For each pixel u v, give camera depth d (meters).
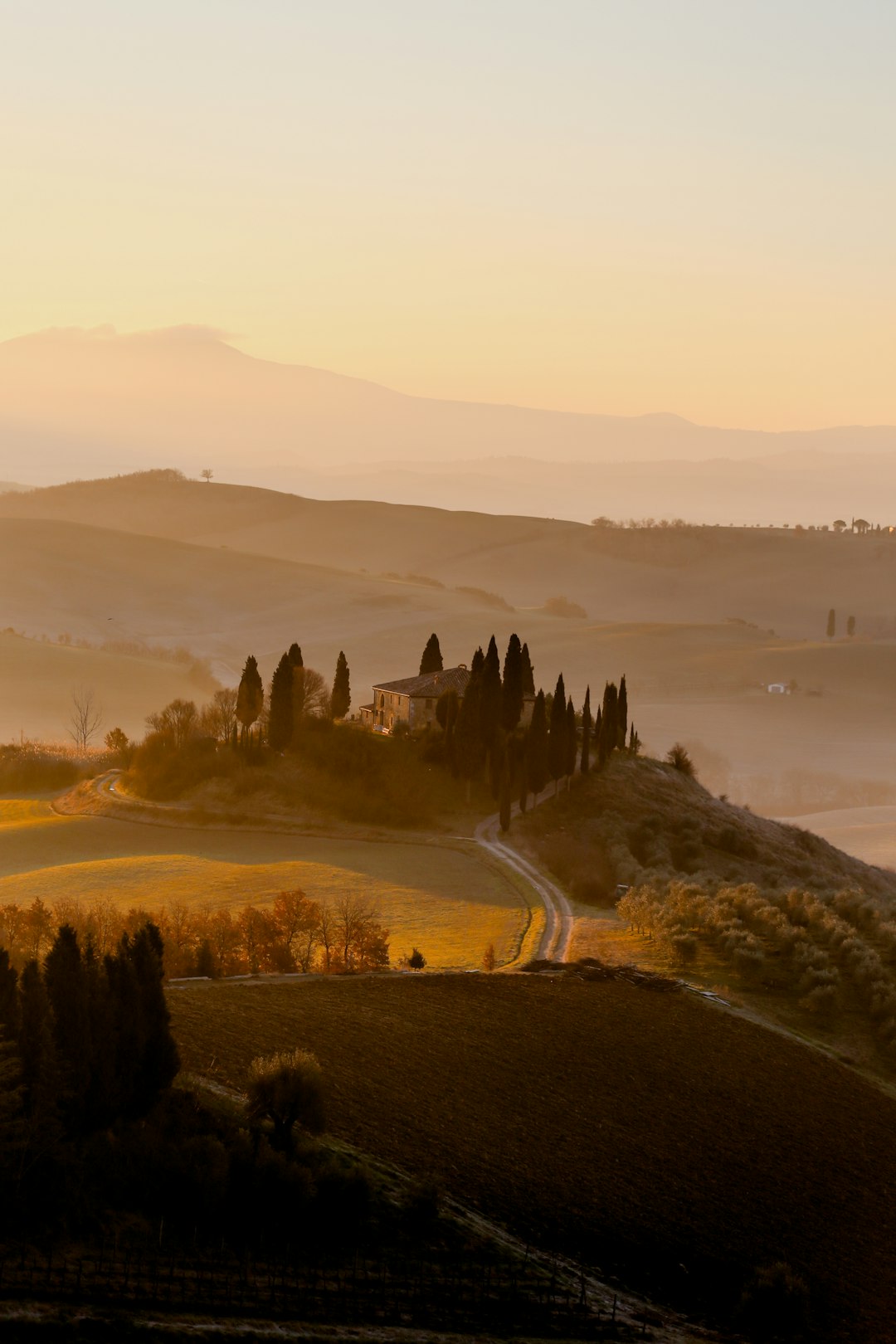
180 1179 89.25
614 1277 96.12
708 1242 104.12
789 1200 113.81
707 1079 135.88
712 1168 116.38
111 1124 95.19
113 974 98.25
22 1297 74.19
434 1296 86.31
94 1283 77.50
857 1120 133.12
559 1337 84.69
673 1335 89.06
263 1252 86.56
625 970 168.88
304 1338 76.88
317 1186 93.38
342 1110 112.00
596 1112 123.19
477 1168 107.25
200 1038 123.12
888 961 187.88
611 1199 107.25
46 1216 83.00
